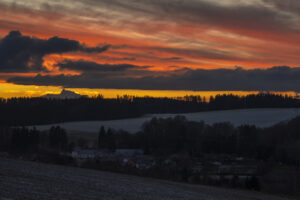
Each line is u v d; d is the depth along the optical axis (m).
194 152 111.50
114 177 39.31
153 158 93.81
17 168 34.72
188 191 34.56
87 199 22.28
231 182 58.59
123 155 99.50
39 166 39.94
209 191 37.16
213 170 76.38
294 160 91.38
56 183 27.70
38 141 112.94
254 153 110.75
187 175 64.50
